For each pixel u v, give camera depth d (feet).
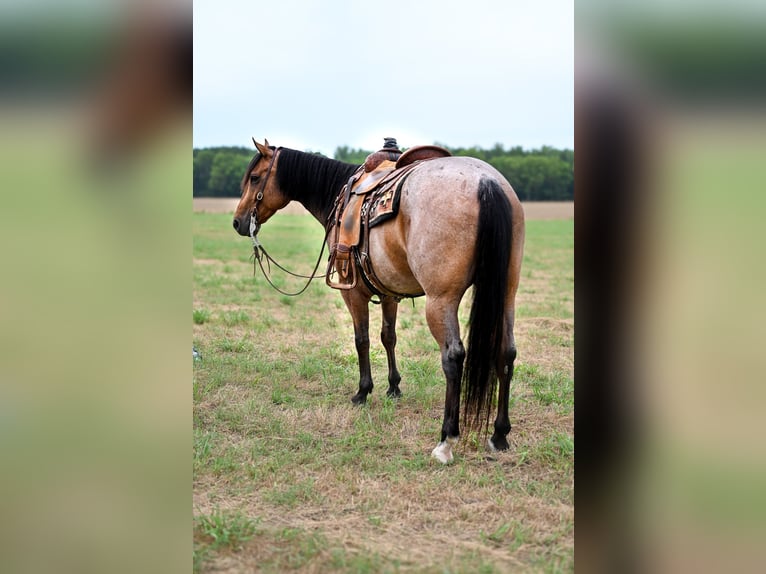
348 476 12.11
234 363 19.49
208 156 148.87
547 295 33.76
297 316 26.89
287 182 17.56
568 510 10.73
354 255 14.34
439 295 11.85
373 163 14.97
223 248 57.36
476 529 10.25
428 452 13.30
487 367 11.55
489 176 11.74
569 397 16.43
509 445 13.47
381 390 17.65
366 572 8.77
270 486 11.82
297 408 15.99
